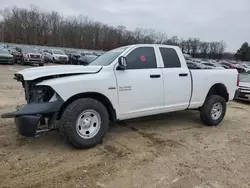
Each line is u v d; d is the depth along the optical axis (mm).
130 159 3525
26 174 2990
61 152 3643
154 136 4562
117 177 3014
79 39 78938
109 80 3908
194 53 85812
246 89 9195
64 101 3512
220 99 5473
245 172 3314
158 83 4480
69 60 28922
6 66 19484
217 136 4797
